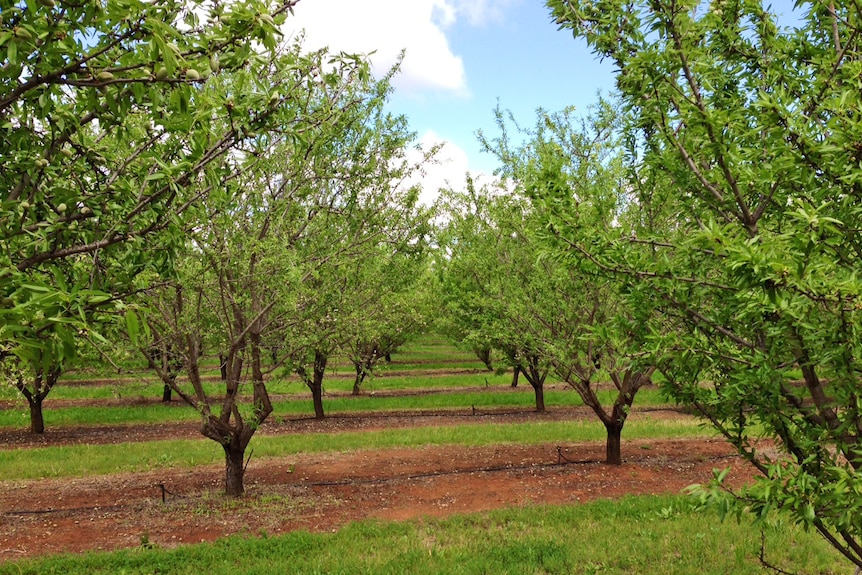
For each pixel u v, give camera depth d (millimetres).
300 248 7941
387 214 8180
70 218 2715
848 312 2338
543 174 3311
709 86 3289
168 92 2344
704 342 2910
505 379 25656
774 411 2832
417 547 6445
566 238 3184
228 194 3562
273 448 11945
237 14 2164
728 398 2949
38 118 2389
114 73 2191
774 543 6285
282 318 8320
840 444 2717
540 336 9406
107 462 10914
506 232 9680
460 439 12758
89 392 21141
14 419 16047
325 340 9000
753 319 2816
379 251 8516
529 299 9344
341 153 7863
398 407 18172
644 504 7766
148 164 2973
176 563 6129
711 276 3262
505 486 9164
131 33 2020
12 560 6289
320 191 8125
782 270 2270
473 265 10805
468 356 38094
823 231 2324
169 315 7711
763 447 10766
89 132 3844
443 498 8625
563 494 8719
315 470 10391
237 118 2631
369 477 9875
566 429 13641
